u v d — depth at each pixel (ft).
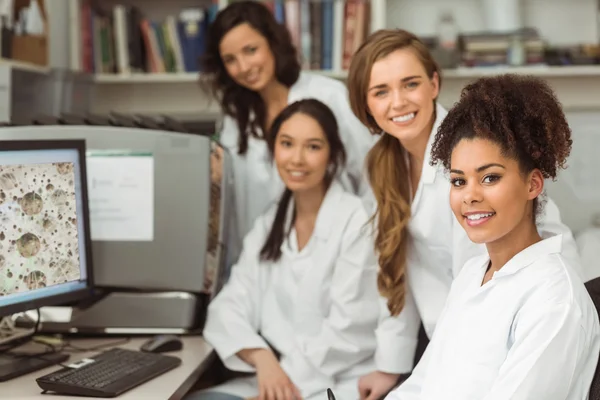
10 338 5.86
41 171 5.50
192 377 5.43
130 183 6.58
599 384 3.64
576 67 10.68
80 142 5.88
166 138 6.57
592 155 9.21
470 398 3.89
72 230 5.81
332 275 6.39
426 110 5.67
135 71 11.02
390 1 11.47
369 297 6.34
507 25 10.93
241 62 7.80
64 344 6.15
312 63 10.80
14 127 6.51
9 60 8.71
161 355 5.68
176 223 6.59
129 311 6.54
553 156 3.85
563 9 11.39
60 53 10.80
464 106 3.96
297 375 6.22
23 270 5.33
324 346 6.26
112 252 6.59
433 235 5.90
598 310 4.06
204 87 8.53
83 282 5.93
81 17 10.92
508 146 3.77
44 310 6.45
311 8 10.77
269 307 6.59
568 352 3.58
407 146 5.86
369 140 7.43
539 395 3.58
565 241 5.34
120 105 11.72
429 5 11.44
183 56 11.02
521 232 3.93
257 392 6.30
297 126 6.45
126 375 5.12
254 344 6.30
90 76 10.77
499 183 3.80
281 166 6.54
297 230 6.66
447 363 4.07
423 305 6.13
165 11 11.59
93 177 6.57
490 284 3.98
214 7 10.89
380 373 6.24
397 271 6.08
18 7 9.39
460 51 10.95
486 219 3.84
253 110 8.16
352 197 6.56
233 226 8.11
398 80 5.58
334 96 7.90
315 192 6.59
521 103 3.84
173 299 6.57
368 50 5.70
